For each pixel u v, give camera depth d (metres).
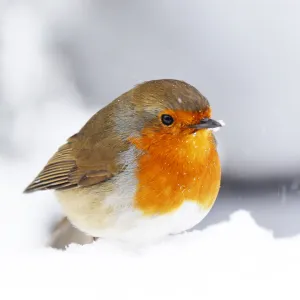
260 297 7.37
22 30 13.94
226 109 13.92
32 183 10.54
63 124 13.91
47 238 10.91
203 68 13.95
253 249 8.81
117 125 9.66
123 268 8.16
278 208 13.56
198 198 9.31
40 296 7.44
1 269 8.12
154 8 13.96
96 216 9.75
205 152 9.24
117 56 14.10
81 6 14.04
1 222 11.22
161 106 9.09
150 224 9.34
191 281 7.78
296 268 8.12
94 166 9.71
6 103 13.91
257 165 13.91
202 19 13.86
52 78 14.07
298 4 13.70
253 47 13.82
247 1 13.73
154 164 9.16
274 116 13.90
